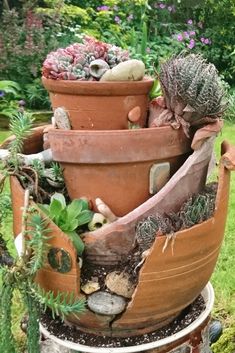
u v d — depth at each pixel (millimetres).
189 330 1191
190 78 1078
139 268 1094
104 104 1104
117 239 1101
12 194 1165
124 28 5617
